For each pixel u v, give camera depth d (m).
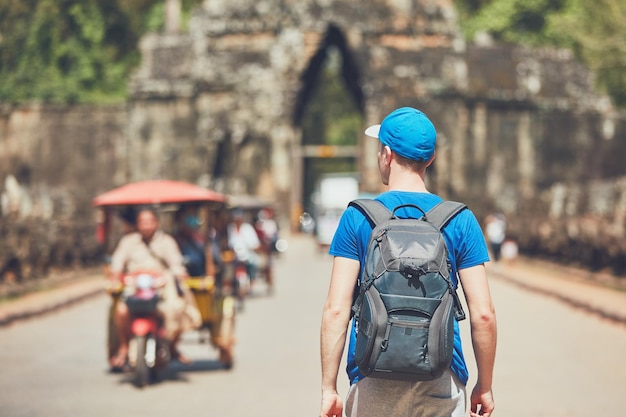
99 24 105.88
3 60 102.94
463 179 94.81
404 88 95.25
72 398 17.23
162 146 94.38
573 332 26.72
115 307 20.12
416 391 7.34
